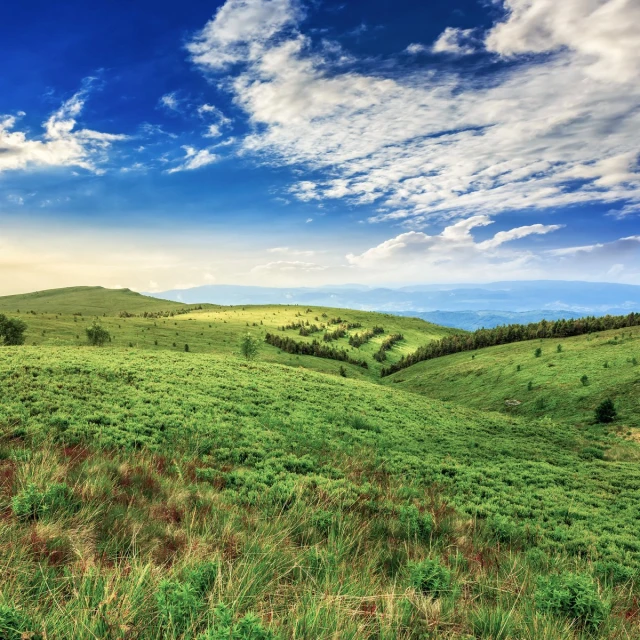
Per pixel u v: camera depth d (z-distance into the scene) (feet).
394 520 37.93
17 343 299.99
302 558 19.53
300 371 193.16
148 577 13.66
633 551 48.01
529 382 275.59
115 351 168.86
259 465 62.13
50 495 22.91
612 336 353.10
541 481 79.36
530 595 18.67
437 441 107.34
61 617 10.75
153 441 64.28
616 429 154.81
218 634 9.50
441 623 13.83
